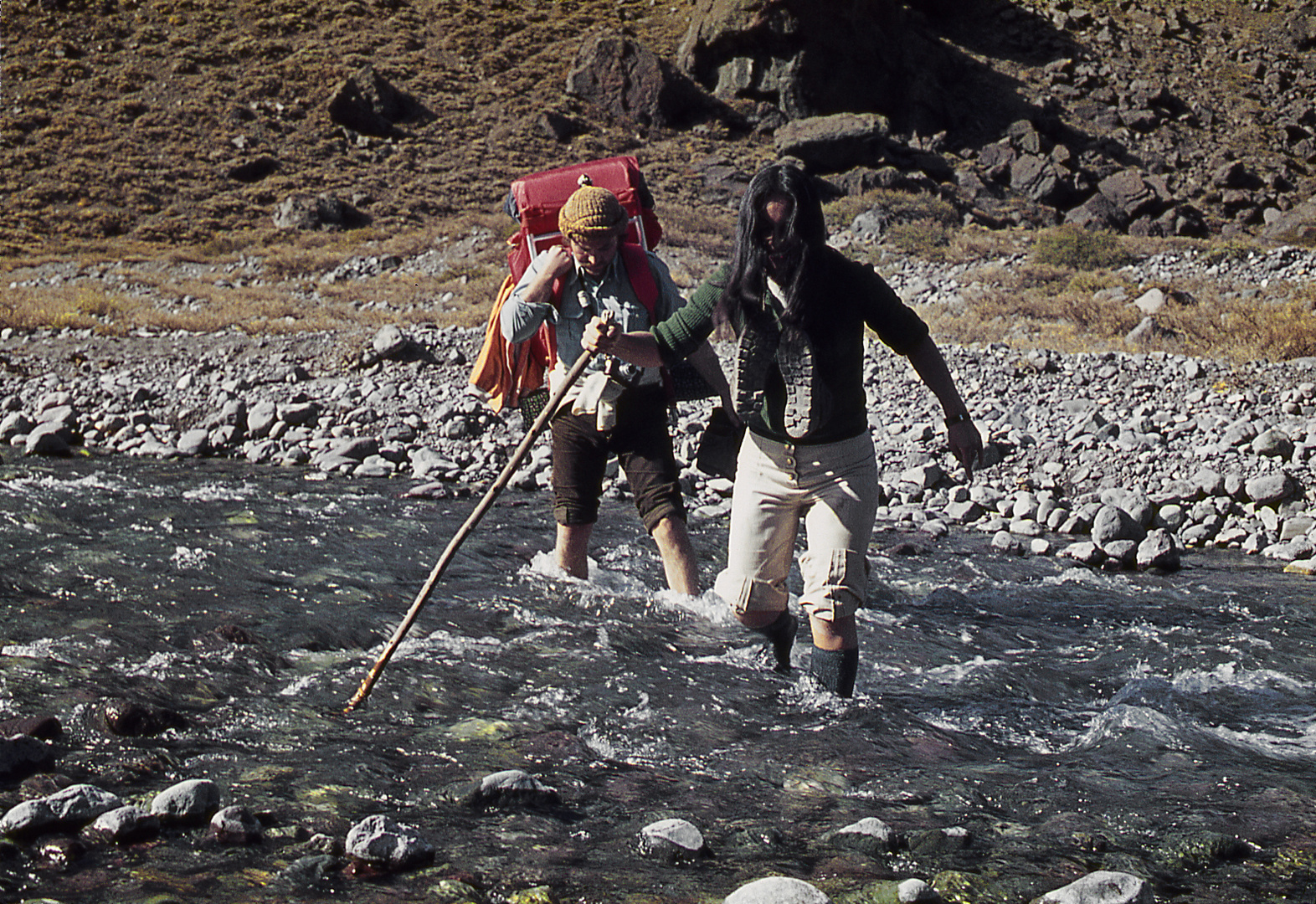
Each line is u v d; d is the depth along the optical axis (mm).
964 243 28266
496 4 48281
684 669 4266
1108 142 43125
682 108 41625
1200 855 2684
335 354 13680
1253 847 2754
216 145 37438
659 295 4723
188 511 6973
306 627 4602
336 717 3613
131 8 44094
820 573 3615
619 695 3943
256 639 4402
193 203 34375
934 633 5051
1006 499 8148
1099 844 2736
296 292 25203
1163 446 8914
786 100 41344
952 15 51125
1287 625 5234
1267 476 7926
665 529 5086
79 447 10203
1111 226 36375
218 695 3770
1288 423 9398
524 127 39969
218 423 10711
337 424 10641
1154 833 2834
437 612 4969
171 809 2732
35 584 5090
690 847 2637
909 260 26938
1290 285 20859
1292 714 4016
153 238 32094
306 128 39000
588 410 4840
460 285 25250
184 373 12992
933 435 9492
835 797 3080
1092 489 8289
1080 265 25000
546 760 3303
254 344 14500
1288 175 42031
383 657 3660
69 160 35500
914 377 11828
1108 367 11625
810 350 3371
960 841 2729
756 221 3314
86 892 2352
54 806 2660
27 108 37719
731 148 39625
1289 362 11562
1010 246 27984
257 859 2543
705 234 29672
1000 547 6977
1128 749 3541
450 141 39594
